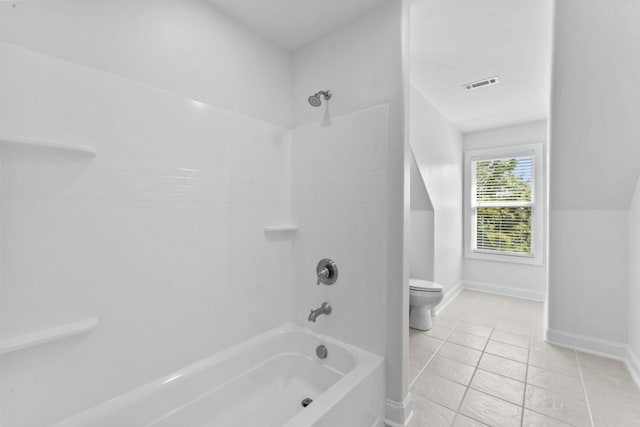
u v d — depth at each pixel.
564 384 1.84
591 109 1.91
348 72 1.71
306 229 1.92
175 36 1.39
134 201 1.25
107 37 1.17
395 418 1.51
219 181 1.58
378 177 1.57
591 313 2.29
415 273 3.21
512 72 2.37
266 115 1.85
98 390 1.15
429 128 2.95
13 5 0.96
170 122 1.37
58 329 1.03
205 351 1.52
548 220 2.46
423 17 1.72
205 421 1.43
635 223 2.03
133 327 1.25
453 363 2.10
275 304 1.91
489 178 3.92
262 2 1.54
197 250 1.48
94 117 1.13
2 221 0.94
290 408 1.58
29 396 0.99
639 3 1.41
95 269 1.14
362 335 1.64
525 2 1.59
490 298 3.67
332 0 1.53
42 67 1.01
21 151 0.97
